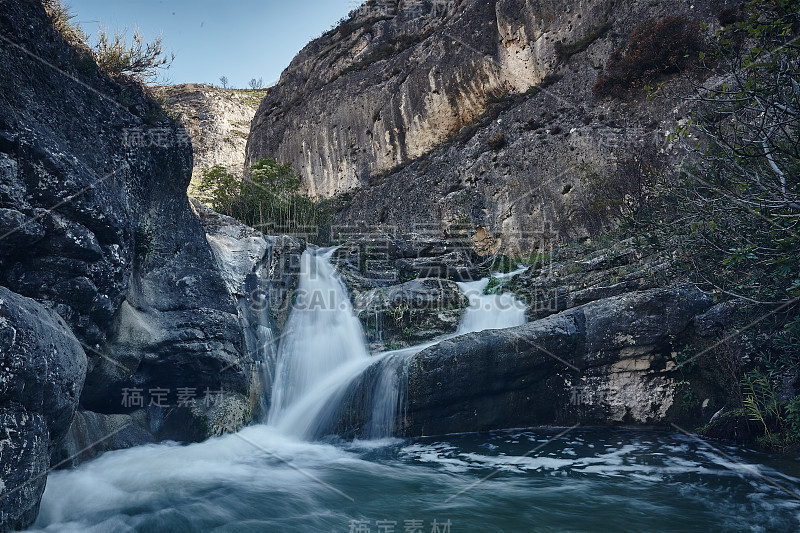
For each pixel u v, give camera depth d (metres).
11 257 5.10
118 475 5.86
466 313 10.34
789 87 5.10
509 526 4.74
